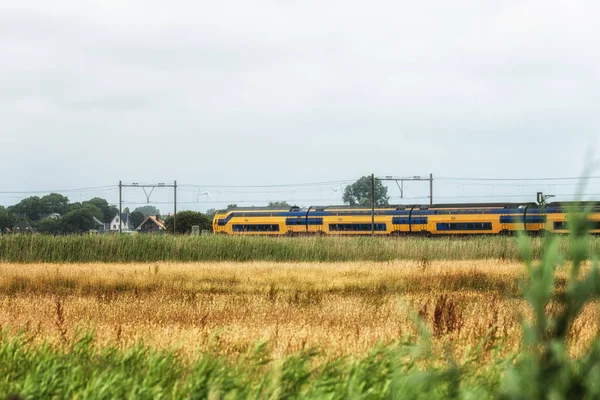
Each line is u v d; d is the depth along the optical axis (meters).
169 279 125.19
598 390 21.08
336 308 79.69
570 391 21.30
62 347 46.22
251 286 112.94
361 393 30.34
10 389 33.91
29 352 42.09
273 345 49.66
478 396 26.41
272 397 30.16
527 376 22.05
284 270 146.38
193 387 32.34
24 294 102.62
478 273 123.44
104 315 74.31
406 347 36.03
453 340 47.25
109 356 41.47
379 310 77.00
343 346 49.53
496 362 33.31
